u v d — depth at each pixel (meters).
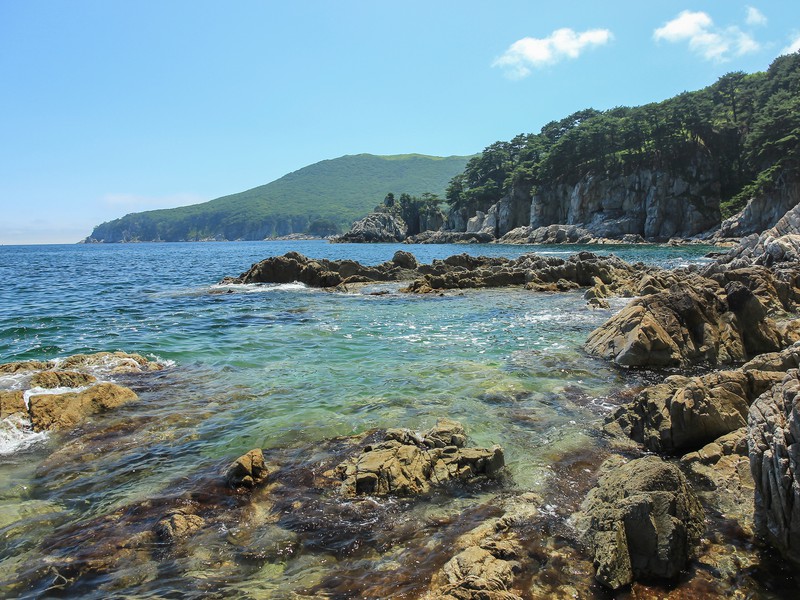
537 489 8.37
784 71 113.00
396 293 35.25
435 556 6.68
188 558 6.75
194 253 124.06
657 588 6.08
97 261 86.69
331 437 10.57
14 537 7.23
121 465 9.48
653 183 109.94
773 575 6.23
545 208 129.75
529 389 13.38
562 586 6.11
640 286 30.41
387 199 194.88
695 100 112.50
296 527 7.42
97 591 6.15
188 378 14.86
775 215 90.06
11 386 13.47
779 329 17.48
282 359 16.95
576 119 142.88
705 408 9.57
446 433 9.98
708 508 7.70
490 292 35.12
